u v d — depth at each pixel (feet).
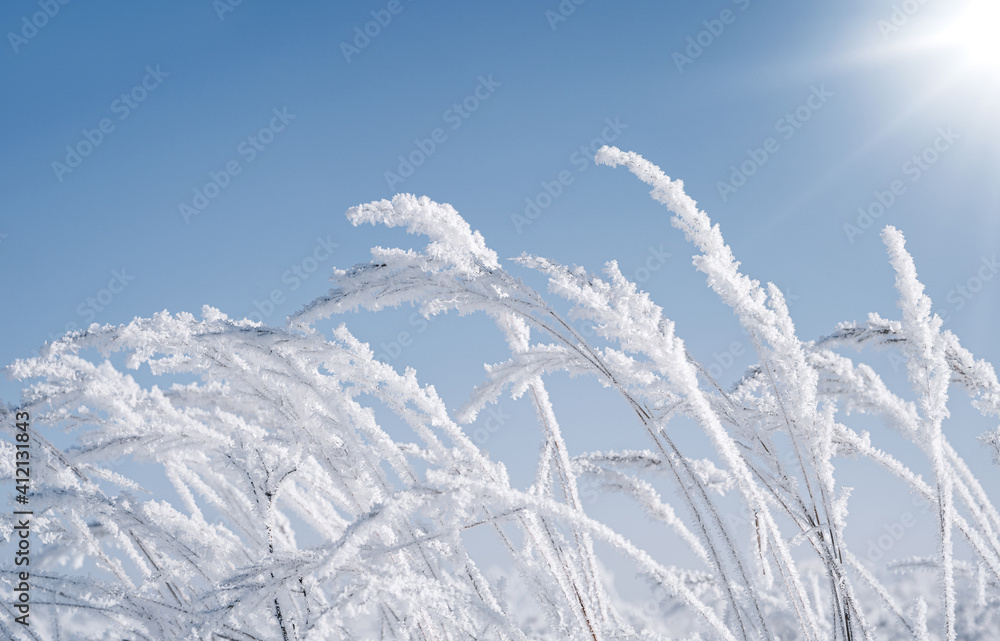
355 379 8.00
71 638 8.04
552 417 8.76
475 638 7.40
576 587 7.39
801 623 7.36
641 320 7.13
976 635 9.71
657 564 7.02
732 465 7.14
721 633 6.87
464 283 7.36
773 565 8.06
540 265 7.60
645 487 8.72
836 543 7.50
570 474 8.45
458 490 6.37
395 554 7.17
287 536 9.22
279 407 7.70
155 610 7.16
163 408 9.00
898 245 8.24
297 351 7.54
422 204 7.93
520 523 7.48
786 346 7.70
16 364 7.79
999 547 8.38
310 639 5.77
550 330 7.41
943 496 7.77
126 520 7.34
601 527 6.93
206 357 7.68
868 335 8.33
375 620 8.40
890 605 8.03
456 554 7.44
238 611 6.18
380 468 7.63
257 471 7.36
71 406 8.37
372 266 7.61
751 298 7.87
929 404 7.88
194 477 9.46
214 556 8.00
